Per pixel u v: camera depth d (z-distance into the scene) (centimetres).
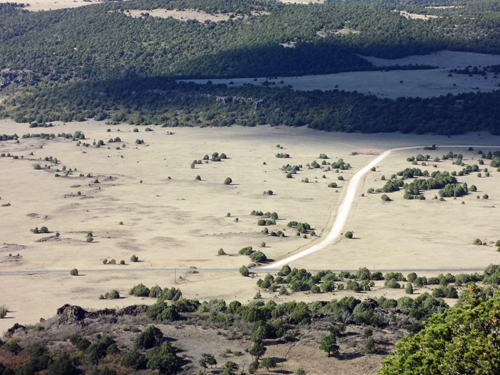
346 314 8988
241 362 7538
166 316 9100
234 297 11525
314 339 8206
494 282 12075
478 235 17012
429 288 12138
